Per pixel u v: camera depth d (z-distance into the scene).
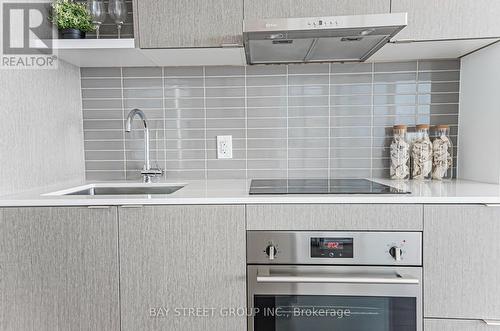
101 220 1.15
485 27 1.24
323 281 1.09
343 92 1.67
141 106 1.70
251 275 1.14
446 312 1.11
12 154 1.25
